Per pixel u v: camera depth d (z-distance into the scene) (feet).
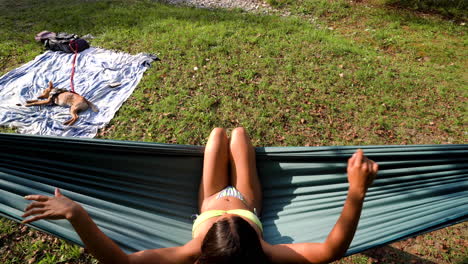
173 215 10.25
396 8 36.22
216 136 10.21
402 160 10.11
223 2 37.50
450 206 9.18
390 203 9.62
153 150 10.37
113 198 10.20
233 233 5.49
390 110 20.24
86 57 24.67
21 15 32.12
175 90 21.13
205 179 9.90
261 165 10.76
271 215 10.11
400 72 24.08
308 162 10.60
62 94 19.74
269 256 7.09
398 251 12.66
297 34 28.76
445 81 23.48
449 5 36.58
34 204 5.75
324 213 9.67
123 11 33.04
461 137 18.40
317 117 19.30
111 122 18.89
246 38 27.30
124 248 8.52
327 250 6.45
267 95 20.74
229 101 20.18
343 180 10.43
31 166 9.80
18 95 20.99
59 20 30.94
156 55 24.85
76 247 12.17
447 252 12.66
